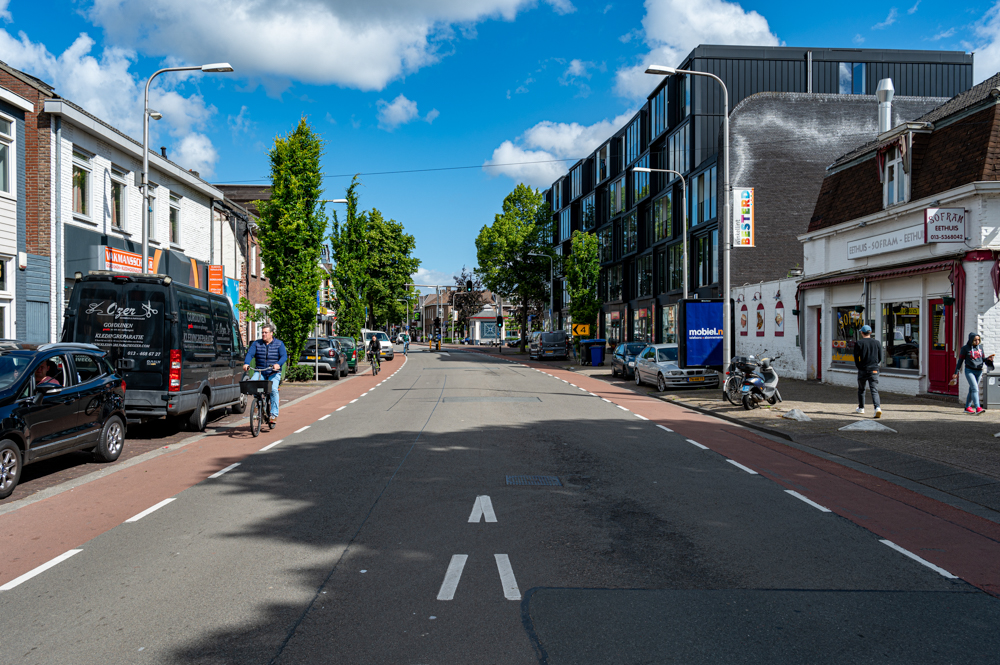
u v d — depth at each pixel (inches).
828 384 839.7
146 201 626.8
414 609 170.2
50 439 322.0
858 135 1275.8
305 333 1006.4
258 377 482.6
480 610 169.6
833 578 193.9
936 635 156.6
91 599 177.6
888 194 740.7
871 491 305.0
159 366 450.9
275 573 196.2
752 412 578.2
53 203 668.1
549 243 2267.5
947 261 606.2
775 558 211.2
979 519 259.3
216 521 252.2
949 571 200.5
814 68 1449.3
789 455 395.9
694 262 1433.3
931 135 684.1
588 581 190.1
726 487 309.3
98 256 734.5
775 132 1266.0
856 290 792.9
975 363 539.5
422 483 313.1
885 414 543.2
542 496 288.7
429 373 1229.1
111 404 373.7
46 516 262.4
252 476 332.5
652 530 239.8
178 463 370.9
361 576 193.6
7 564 206.4
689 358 817.5
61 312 674.2
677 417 580.1
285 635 155.4
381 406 664.4
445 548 218.7
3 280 629.3
